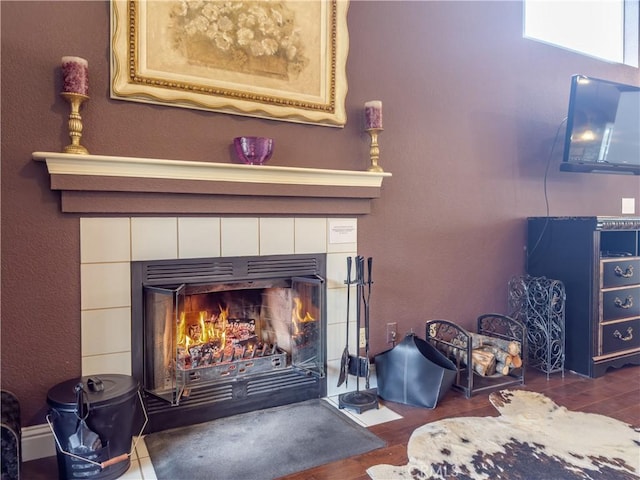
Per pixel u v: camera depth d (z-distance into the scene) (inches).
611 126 122.6
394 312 105.1
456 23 111.9
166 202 76.9
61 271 71.5
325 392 95.5
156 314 77.9
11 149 68.0
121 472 65.6
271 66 86.9
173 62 78.2
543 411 88.7
